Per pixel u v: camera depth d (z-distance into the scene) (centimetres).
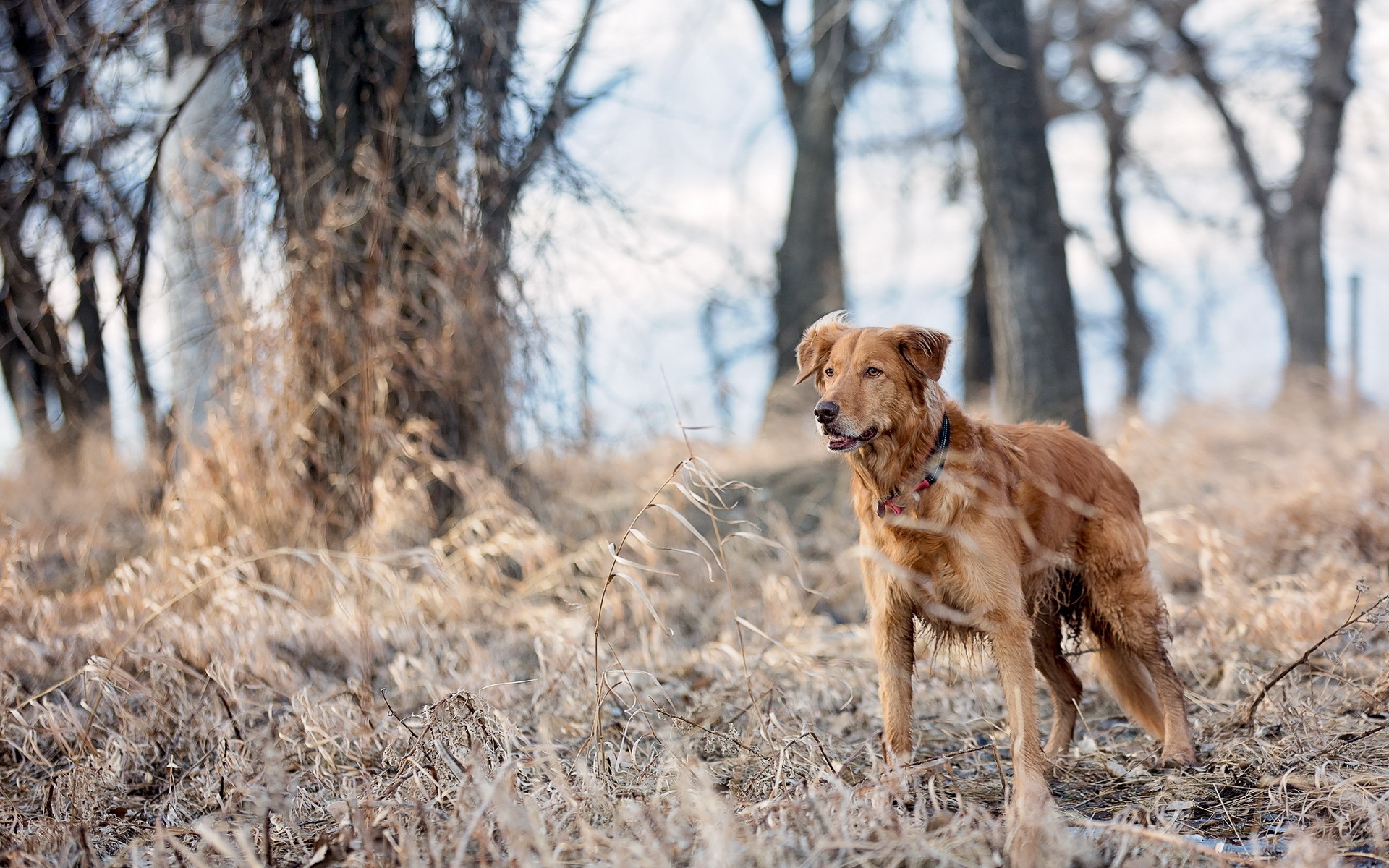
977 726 480
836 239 1748
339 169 741
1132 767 420
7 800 406
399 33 719
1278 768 392
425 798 360
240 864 328
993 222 877
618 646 601
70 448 1062
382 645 573
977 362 1997
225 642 522
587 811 343
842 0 1548
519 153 773
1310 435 1085
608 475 906
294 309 707
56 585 730
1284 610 535
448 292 714
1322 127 1742
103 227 777
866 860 301
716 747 440
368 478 702
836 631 644
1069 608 464
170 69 809
